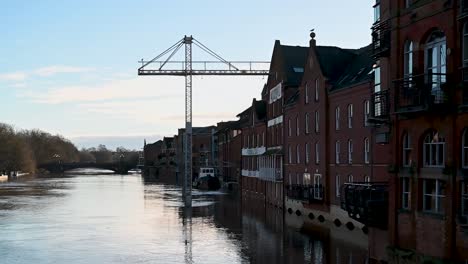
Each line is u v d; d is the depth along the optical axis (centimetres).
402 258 2255
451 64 1991
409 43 2272
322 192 4575
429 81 2106
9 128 17125
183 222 5006
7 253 3538
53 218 5456
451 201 1994
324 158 4550
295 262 3050
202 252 3466
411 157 2242
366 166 3853
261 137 6875
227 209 6122
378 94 2491
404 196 2320
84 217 5525
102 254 3478
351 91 4078
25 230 4591
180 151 14238
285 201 5628
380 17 2630
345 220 4131
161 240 3984
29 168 16675
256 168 7156
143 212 5953
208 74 8138
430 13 2109
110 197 8294
